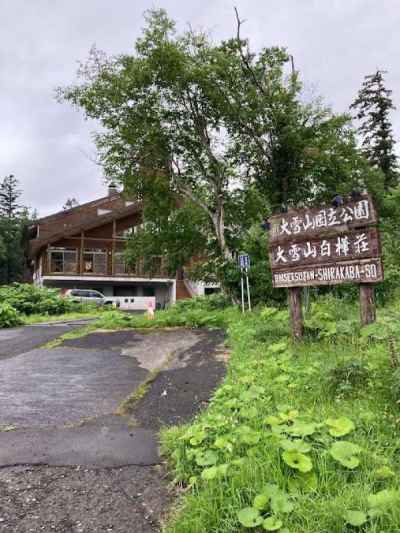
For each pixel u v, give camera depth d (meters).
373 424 3.19
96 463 3.25
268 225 7.12
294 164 14.18
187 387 5.23
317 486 2.45
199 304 15.30
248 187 15.30
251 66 13.63
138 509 2.64
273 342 6.79
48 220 35.78
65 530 2.45
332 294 11.66
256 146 14.37
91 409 4.57
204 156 14.59
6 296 18.66
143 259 17.77
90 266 32.75
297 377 4.58
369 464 2.65
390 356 4.18
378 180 17.06
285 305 12.48
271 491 2.39
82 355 7.77
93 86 13.37
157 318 11.89
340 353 5.30
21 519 2.56
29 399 4.98
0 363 7.22
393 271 12.09
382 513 2.11
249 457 2.78
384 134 31.42
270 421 3.23
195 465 2.97
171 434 3.60
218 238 14.36
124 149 13.70
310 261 6.37
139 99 13.35
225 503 2.42
